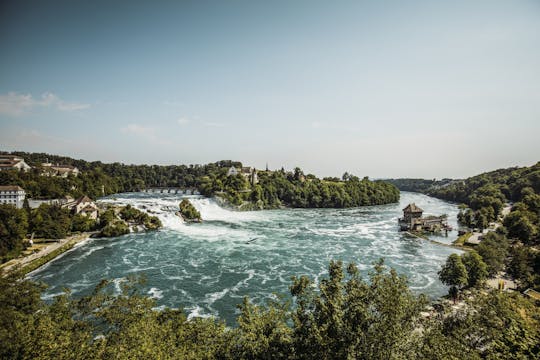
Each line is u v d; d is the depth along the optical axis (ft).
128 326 67.46
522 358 52.39
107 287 156.04
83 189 501.97
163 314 87.56
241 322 65.00
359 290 49.75
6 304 75.20
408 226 321.93
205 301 143.33
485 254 181.57
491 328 62.54
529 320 80.07
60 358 49.26
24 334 55.67
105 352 52.21
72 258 204.64
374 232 312.50
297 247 245.24
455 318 70.59
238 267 193.26
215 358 58.90
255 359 54.54
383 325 43.39
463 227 347.97
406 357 43.57
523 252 180.24
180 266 193.16
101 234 264.93
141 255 214.69
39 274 173.68
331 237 285.23
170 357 54.34
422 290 156.56
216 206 455.63
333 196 584.81
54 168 603.67
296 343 51.90
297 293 59.52
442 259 214.90
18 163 511.81
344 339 44.83
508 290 149.28
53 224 240.73
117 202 394.93
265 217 422.41
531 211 329.31
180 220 347.15
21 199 353.72
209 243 253.85
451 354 47.24
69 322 70.74
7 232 195.31
